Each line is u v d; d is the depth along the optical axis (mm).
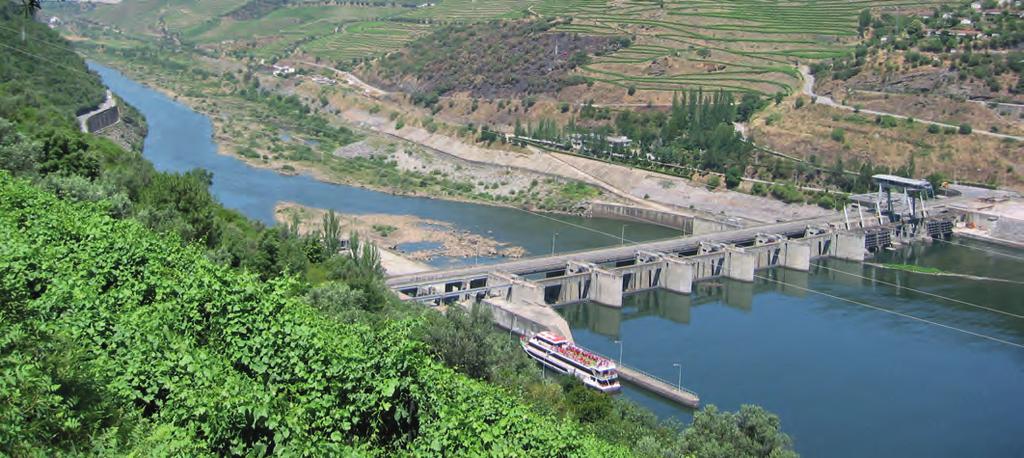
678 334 197625
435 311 154625
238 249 128250
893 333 199250
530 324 191000
